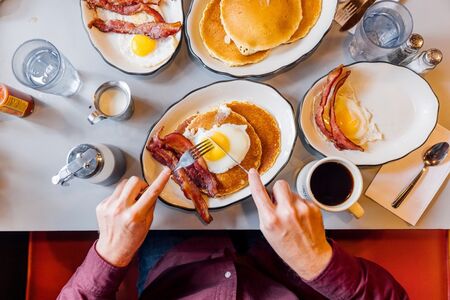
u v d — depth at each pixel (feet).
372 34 2.95
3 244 3.28
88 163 2.55
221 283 2.77
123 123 2.96
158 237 3.38
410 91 2.90
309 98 2.85
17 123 2.98
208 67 2.86
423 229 3.02
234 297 2.68
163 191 2.81
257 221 2.85
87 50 3.02
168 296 2.94
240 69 2.89
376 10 2.92
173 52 2.89
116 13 2.95
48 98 2.99
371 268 2.67
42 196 2.92
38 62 3.00
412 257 3.12
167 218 2.87
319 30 2.87
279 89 2.97
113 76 2.99
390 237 3.15
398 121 2.90
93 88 2.99
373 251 3.16
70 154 2.63
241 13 2.80
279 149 2.88
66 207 2.92
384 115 2.90
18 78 2.82
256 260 3.14
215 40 2.91
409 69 2.83
